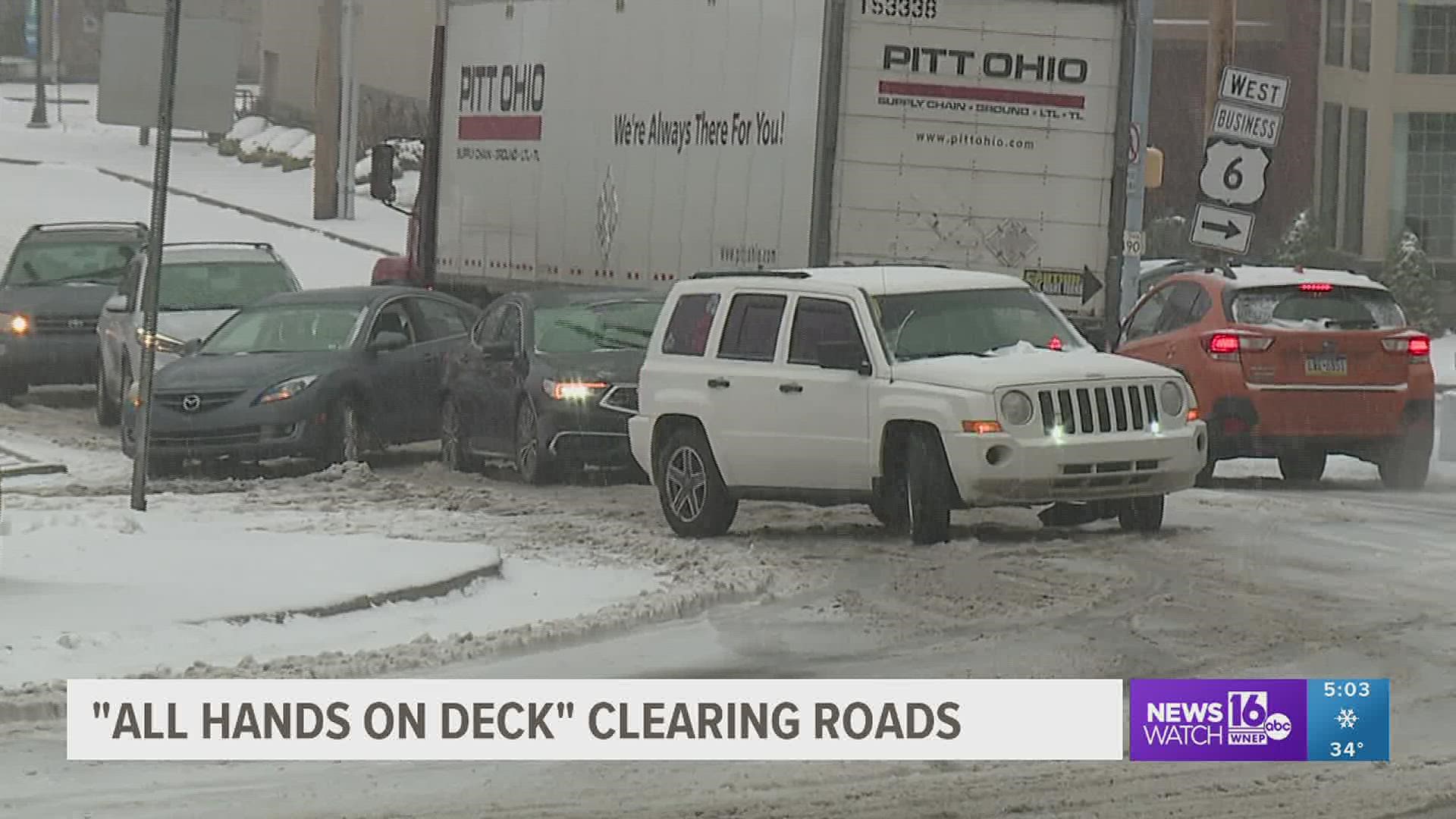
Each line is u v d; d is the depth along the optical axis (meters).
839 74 68.06
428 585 47.84
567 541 56.84
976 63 68.62
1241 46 143.50
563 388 68.69
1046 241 69.12
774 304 56.88
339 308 76.88
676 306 59.47
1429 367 67.06
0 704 36.97
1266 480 71.25
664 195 77.12
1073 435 52.09
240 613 44.25
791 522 60.31
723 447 56.88
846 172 68.50
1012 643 42.31
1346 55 136.75
